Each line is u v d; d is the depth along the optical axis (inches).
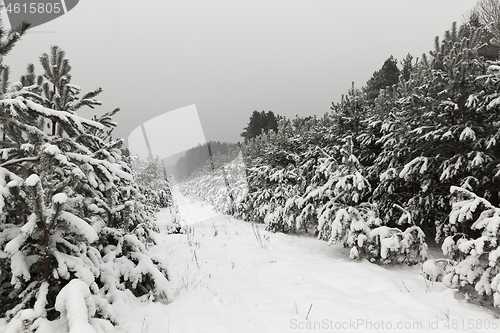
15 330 81.9
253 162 453.4
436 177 274.4
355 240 232.2
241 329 125.1
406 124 266.7
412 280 182.7
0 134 124.3
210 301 152.6
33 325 83.7
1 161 115.7
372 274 190.1
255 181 431.8
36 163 108.4
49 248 100.2
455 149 249.8
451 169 236.2
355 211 235.8
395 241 205.3
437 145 255.9
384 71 856.3
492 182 224.2
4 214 97.5
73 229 103.0
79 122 111.7
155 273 149.4
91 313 91.0
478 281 153.3
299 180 393.4
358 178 241.6
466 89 226.8
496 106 216.4
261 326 129.0
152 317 128.8
